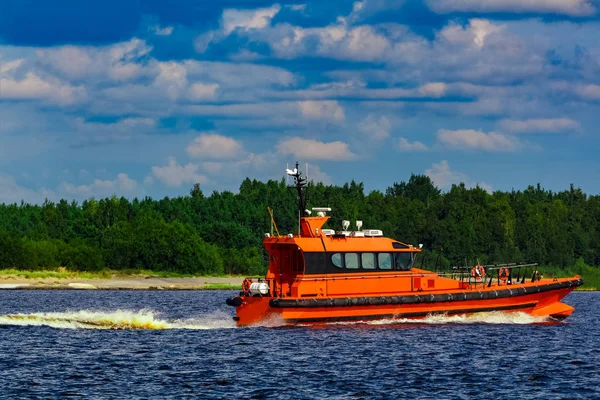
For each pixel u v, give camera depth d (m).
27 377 91.19
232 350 108.12
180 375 92.69
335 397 82.75
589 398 83.62
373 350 107.56
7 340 116.81
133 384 88.00
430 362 100.81
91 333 125.44
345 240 125.12
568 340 122.12
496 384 89.62
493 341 117.25
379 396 83.31
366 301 122.62
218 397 82.31
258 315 125.00
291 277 126.56
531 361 103.19
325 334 118.88
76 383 88.38
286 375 92.56
